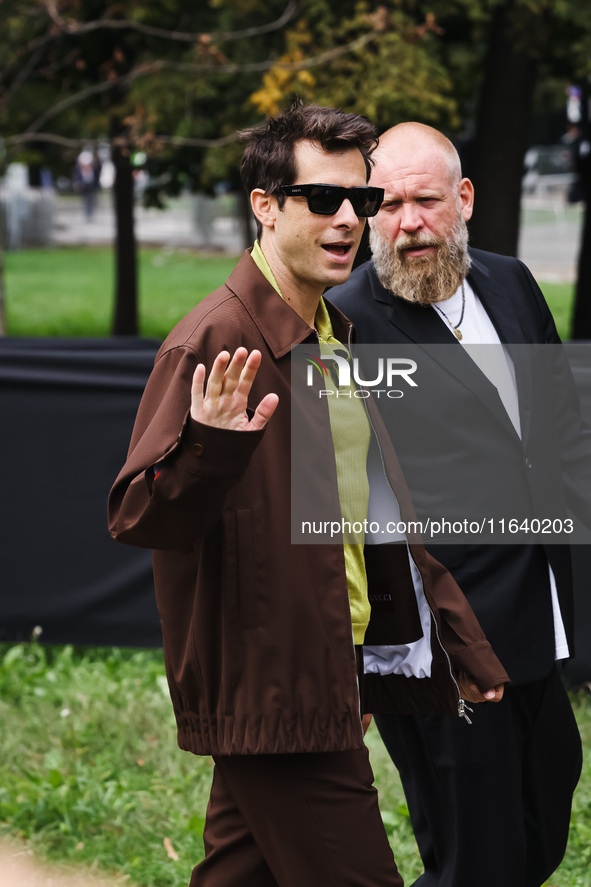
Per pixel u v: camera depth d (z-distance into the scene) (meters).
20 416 6.86
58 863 4.68
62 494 6.89
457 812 3.60
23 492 6.92
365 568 3.32
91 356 6.78
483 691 3.32
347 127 2.93
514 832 3.61
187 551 2.66
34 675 6.64
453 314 3.78
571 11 13.60
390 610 3.37
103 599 6.90
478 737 3.57
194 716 2.93
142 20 14.24
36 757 5.74
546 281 34.47
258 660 2.78
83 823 5.02
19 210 47.94
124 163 23.39
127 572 6.89
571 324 21.95
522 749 3.81
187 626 2.89
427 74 12.58
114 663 6.85
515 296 3.86
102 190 51.28
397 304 3.76
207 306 2.90
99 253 46.34
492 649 3.57
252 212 3.08
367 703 3.54
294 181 2.94
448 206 3.70
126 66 15.84
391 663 3.47
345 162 2.95
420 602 3.40
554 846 4.00
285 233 2.96
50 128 19.86
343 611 2.86
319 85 12.37
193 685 2.90
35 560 6.94
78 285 36.03
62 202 50.72
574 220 40.56
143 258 44.06
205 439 2.48
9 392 6.85
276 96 10.79
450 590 3.38
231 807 3.02
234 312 2.88
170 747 5.80
